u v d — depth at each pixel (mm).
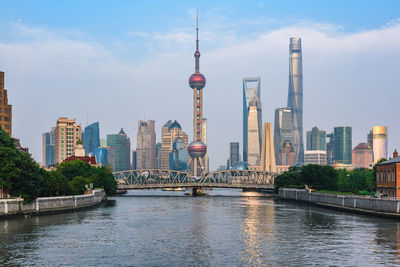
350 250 73750
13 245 77000
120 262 64938
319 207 176250
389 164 144250
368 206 137875
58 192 145500
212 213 145875
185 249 75062
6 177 113688
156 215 136750
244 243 81125
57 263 63875
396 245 78438
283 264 63656
